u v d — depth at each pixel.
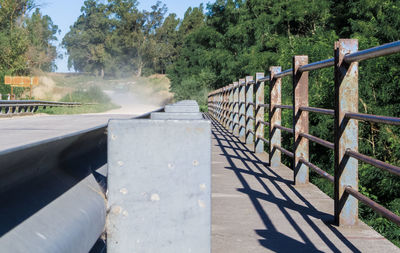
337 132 3.78
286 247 3.22
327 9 32.75
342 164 3.76
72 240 1.64
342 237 3.47
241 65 40.66
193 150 2.35
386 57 14.04
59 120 20.64
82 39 144.12
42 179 1.74
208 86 50.41
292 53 19.59
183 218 2.35
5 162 1.35
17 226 1.36
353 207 3.75
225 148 9.86
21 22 63.34
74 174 2.13
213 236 3.48
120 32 141.38
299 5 33.72
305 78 5.43
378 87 14.38
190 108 5.48
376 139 13.80
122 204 2.33
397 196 13.20
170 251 2.35
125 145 2.33
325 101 15.12
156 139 2.34
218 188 5.40
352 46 3.75
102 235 2.35
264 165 7.34
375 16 23.31
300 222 3.90
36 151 1.60
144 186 2.33
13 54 53.53
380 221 11.48
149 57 142.00
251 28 39.47
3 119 21.97
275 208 4.41
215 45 49.53
